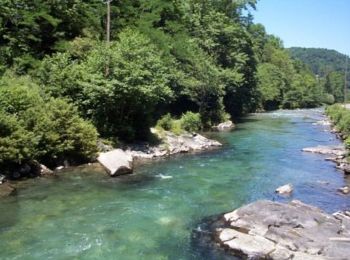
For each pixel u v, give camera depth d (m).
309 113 85.38
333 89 162.50
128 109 32.44
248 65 69.88
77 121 27.00
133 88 30.48
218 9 65.62
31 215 17.62
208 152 33.59
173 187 22.70
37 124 24.41
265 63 108.06
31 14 37.12
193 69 49.09
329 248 14.16
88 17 42.22
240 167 28.19
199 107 50.25
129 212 18.44
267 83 96.44
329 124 58.16
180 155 31.95
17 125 22.70
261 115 76.00
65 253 14.22
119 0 46.84
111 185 22.69
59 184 22.41
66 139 26.14
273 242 14.98
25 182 22.42
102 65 31.14
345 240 14.80
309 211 17.52
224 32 59.12
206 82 49.25
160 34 45.72
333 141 41.06
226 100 64.44
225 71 54.66
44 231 15.98
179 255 14.38
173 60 45.69
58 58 32.19
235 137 42.75
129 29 41.06
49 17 37.97
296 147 36.97
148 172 25.94
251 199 20.89
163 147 32.84
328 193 22.33
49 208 18.58
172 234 16.14
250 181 24.55
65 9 40.34
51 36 39.22
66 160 26.41
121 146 31.08
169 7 51.28
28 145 23.02
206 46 57.47
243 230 16.22
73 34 41.22
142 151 31.27
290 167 28.58
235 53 62.06
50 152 25.30
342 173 27.08
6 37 35.34
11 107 24.03
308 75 142.12
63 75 30.44
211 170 27.06
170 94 34.97
